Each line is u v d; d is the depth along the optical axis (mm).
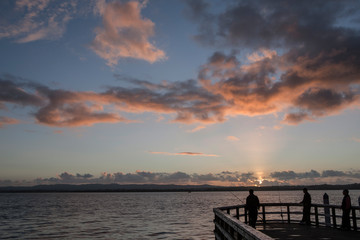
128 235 20078
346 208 10734
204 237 18438
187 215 39406
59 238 19422
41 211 52906
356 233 10047
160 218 34719
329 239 8789
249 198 11586
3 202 109438
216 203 85562
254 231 4527
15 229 25328
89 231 22812
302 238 9000
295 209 44406
